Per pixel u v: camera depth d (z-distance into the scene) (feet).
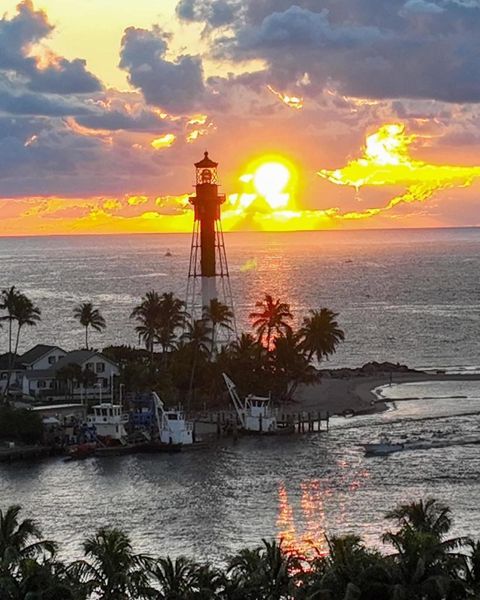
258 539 378.53
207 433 570.46
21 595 240.12
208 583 252.21
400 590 228.02
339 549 240.32
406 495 430.61
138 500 435.94
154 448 529.86
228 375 633.61
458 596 233.96
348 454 513.86
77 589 243.81
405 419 603.67
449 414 618.85
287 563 255.09
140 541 379.55
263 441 551.18
